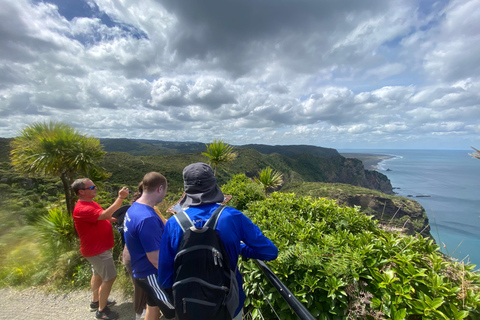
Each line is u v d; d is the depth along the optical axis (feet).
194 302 3.99
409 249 7.16
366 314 5.93
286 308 6.70
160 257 4.66
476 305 5.45
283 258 7.09
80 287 11.97
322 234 9.29
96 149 22.91
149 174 7.20
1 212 13.57
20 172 22.22
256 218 11.66
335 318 6.16
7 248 12.63
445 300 5.74
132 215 6.78
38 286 12.04
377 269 6.52
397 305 5.77
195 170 4.72
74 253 13.61
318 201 13.21
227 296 4.31
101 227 9.42
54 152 20.17
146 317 7.48
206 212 4.49
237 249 4.44
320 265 6.79
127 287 11.39
